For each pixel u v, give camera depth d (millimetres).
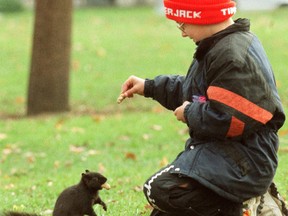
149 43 59094
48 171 25594
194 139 12664
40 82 36625
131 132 30438
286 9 74312
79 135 30516
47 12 36062
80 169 24875
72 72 49688
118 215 16125
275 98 12344
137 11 81188
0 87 46656
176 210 12492
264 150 12375
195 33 12641
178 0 12555
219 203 12500
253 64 12086
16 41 61406
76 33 64812
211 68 12219
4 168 26656
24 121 34406
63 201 13070
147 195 12609
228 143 12266
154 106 38875
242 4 75750
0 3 80375
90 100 41375
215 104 11953
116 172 22781
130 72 49469
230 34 12414
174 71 49250
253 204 12977
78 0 89812
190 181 12344
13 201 18812
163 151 26969
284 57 51281
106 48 57281
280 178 19609
